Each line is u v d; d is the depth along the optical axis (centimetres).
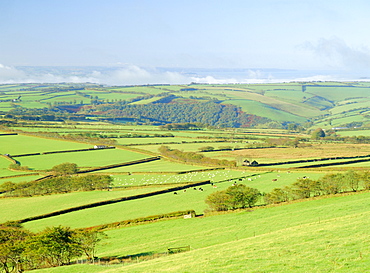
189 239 7006
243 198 9162
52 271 5569
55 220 9456
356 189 9862
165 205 10331
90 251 6869
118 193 11975
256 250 5072
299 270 4012
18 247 6241
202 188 12238
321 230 5684
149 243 7094
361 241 4725
